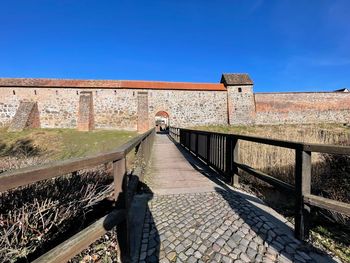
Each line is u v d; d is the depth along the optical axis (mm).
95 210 2590
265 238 2324
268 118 29219
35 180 1196
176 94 27781
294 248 2152
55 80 26266
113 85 26484
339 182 4023
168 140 16469
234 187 4062
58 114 25422
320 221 2982
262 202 3334
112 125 26281
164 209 3082
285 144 2482
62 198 2223
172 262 1974
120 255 2021
